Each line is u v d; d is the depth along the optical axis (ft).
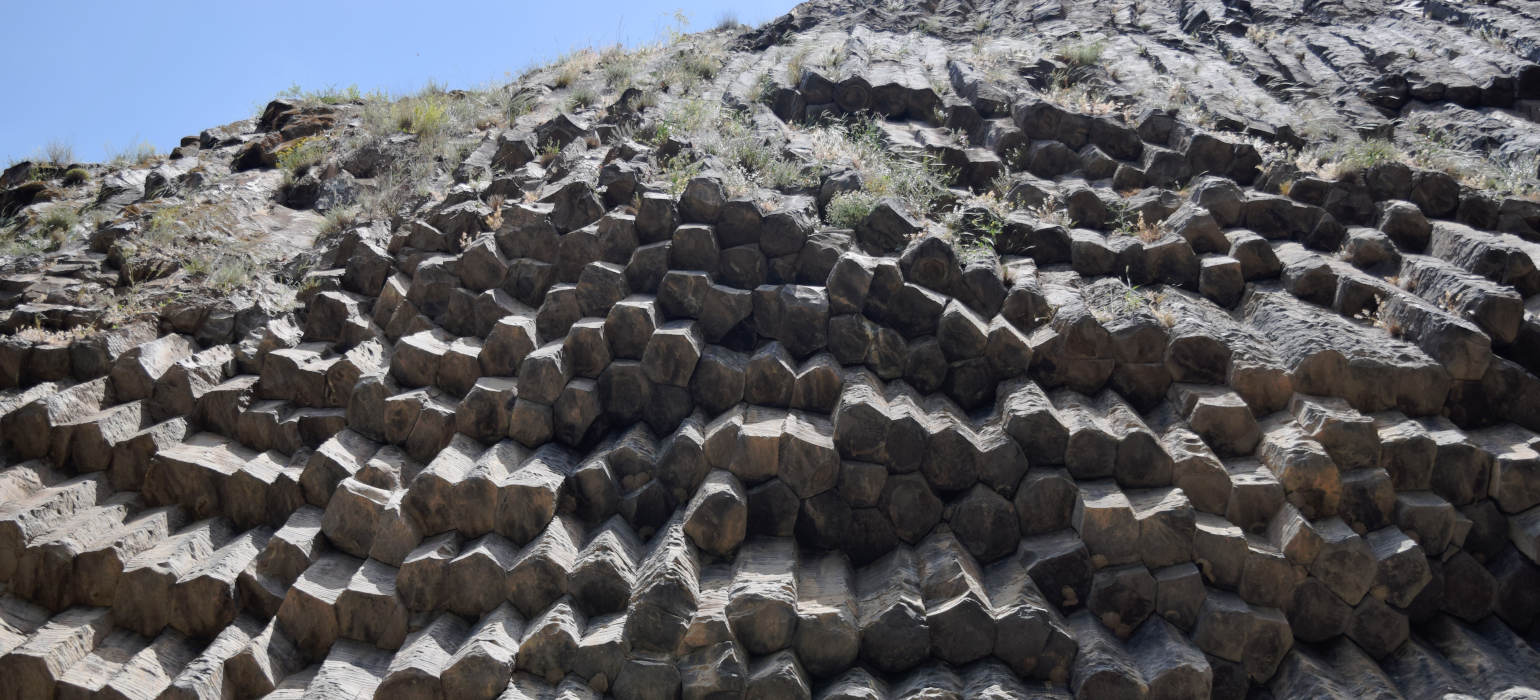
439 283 23.36
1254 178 27.35
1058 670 16.06
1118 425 18.84
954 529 18.40
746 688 15.52
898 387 20.38
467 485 18.07
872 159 27.78
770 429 18.90
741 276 22.22
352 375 21.61
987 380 20.49
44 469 20.99
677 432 19.42
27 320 24.64
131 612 18.24
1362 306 21.43
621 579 16.93
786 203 24.50
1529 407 19.33
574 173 26.43
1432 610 17.66
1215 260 22.95
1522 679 16.16
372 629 17.26
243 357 23.24
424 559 17.28
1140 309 20.80
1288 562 16.94
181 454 20.61
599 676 15.80
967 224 24.64
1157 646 16.34
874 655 16.22
